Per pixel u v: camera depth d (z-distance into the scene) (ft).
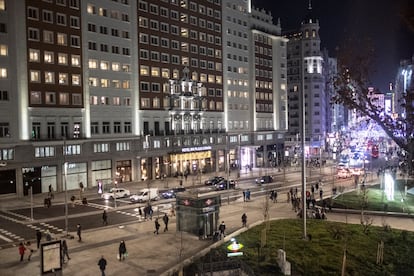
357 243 129.80
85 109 268.62
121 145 290.15
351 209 185.37
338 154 491.72
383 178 261.24
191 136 347.77
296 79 575.79
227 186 255.09
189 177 326.24
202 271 100.78
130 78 299.38
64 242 118.83
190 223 148.97
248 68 416.26
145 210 176.65
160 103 322.14
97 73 276.62
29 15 240.94
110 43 285.02
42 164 244.42
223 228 141.18
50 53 250.57
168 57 328.49
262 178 293.02
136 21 303.07
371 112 82.74
